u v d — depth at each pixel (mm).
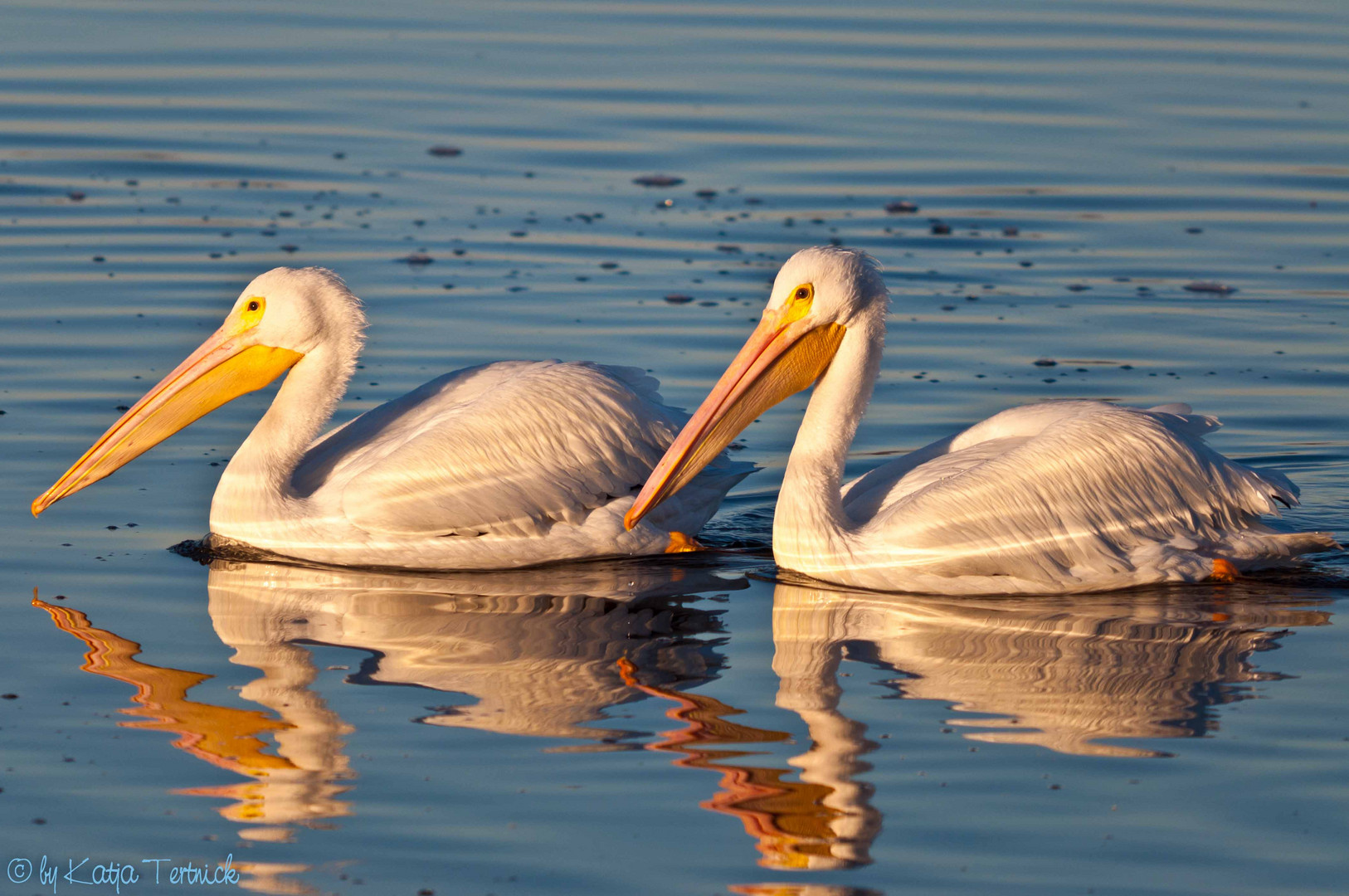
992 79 28016
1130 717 9602
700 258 20812
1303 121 26000
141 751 9133
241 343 13539
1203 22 31516
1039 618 11570
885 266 20750
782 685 10148
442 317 18484
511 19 31281
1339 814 8344
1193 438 12789
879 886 7660
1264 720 9531
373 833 8211
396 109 26297
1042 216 22672
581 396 13398
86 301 18531
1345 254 21281
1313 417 16016
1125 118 26297
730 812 8398
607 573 12859
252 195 22609
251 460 13219
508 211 22359
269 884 7695
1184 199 23219
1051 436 12461
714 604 11961
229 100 26516
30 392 15875
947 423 15883
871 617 11617
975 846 8031
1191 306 19484
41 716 9586
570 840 8117
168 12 31062
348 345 13594
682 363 17172
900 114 26438
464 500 12938
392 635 11141
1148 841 8078
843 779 8773
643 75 28078
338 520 13008
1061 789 8648
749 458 15836
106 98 26281
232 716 9609
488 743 9266
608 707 9812
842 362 12789
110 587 11969
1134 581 12227
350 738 9336
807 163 24594
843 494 13398
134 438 13469
